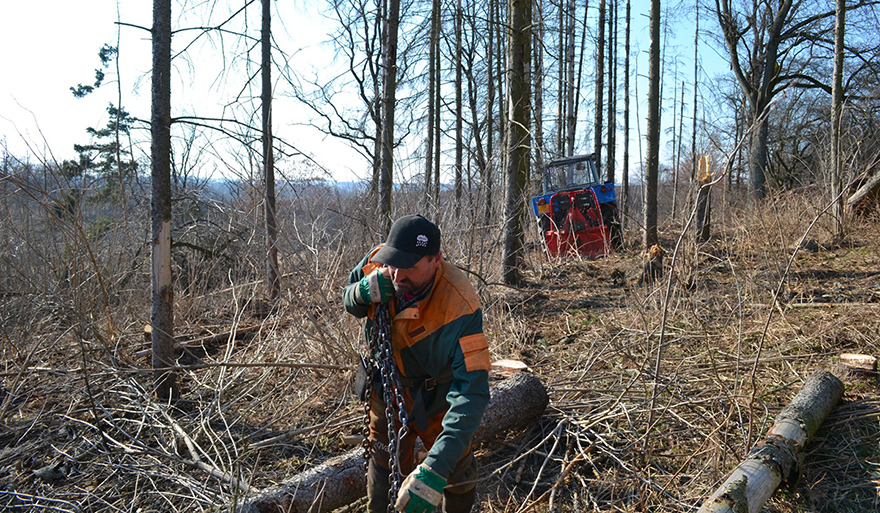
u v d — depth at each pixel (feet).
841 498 9.46
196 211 28.09
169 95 13.88
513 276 26.35
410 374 7.36
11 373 13.93
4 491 10.77
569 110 58.08
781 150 61.41
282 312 17.38
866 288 19.08
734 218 27.27
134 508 10.32
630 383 13.00
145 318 20.02
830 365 13.74
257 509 9.02
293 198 17.17
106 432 13.08
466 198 21.50
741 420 11.05
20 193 14.83
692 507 9.37
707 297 19.29
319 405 14.17
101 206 22.02
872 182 28.71
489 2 37.19
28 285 18.69
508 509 10.05
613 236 35.32
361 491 9.82
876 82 49.21
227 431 12.34
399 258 6.52
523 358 17.03
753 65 65.21
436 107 44.57
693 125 61.41
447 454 6.18
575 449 11.53
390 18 22.04
